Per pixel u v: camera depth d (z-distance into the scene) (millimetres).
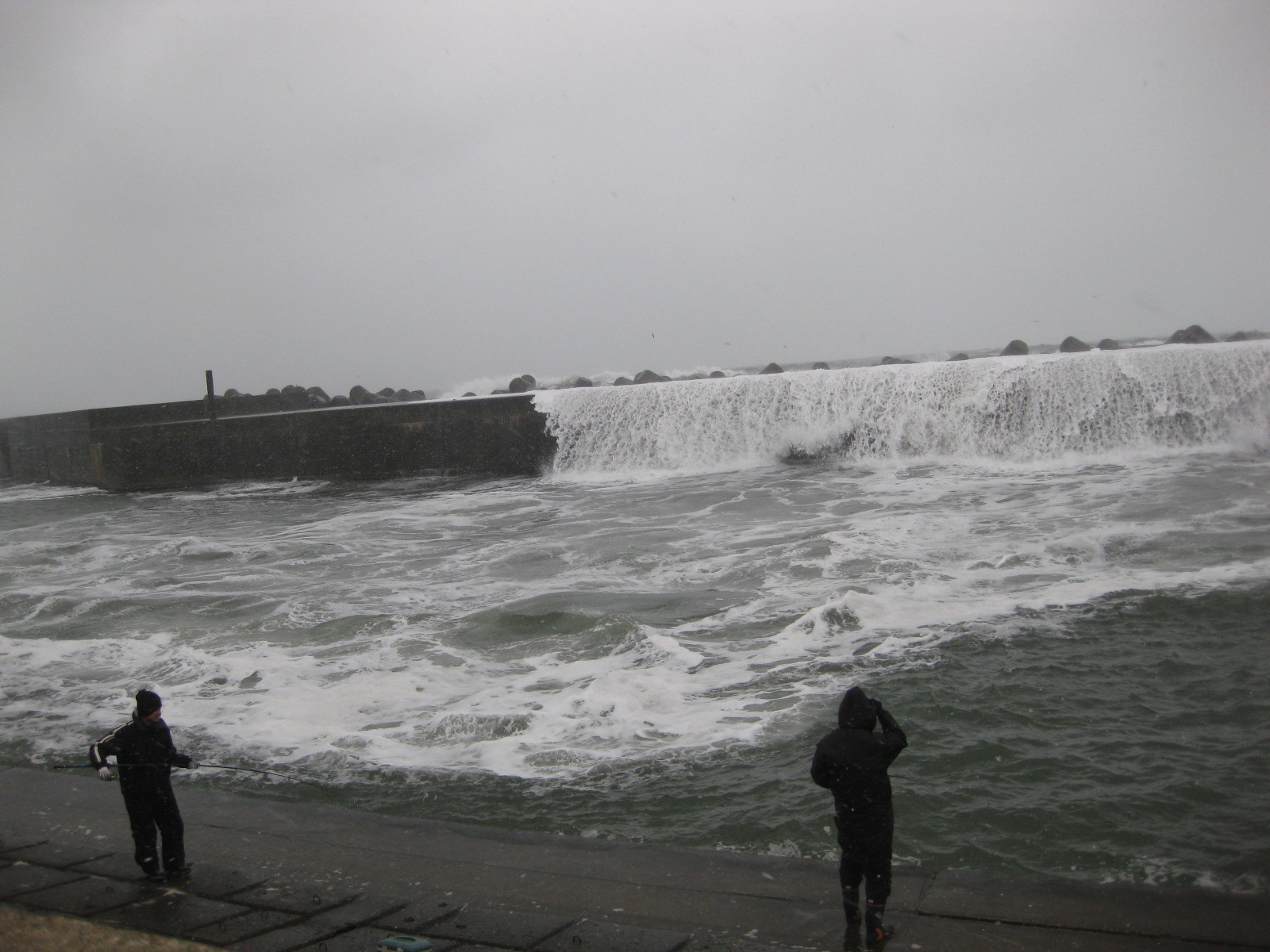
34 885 6059
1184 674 9031
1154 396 22875
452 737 8758
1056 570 12578
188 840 6746
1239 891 5617
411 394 43281
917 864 6289
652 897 5617
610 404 28094
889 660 9898
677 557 15383
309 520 22938
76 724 9703
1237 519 14328
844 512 18125
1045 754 7719
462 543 18344
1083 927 5105
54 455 37875
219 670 11070
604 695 9461
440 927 5242
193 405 37469
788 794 7242
